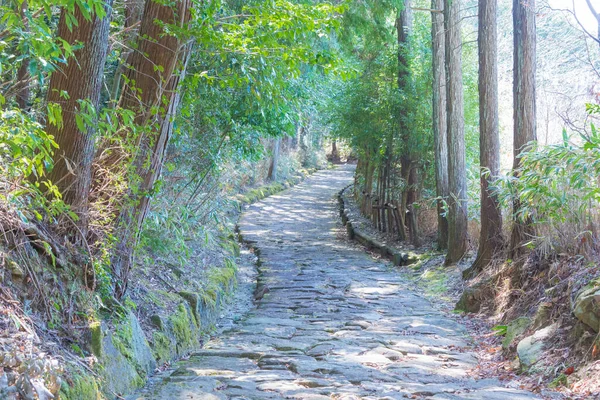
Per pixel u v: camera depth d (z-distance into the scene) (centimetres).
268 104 768
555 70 1097
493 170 1029
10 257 457
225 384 551
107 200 583
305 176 3472
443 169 1306
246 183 2539
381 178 1767
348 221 1862
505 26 1911
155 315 681
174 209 924
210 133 1059
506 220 991
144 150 630
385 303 983
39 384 355
